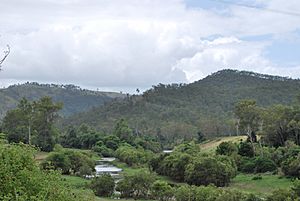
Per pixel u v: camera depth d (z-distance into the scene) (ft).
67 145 503.20
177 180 311.88
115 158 463.01
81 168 319.27
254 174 304.91
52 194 53.62
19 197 48.24
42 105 404.36
